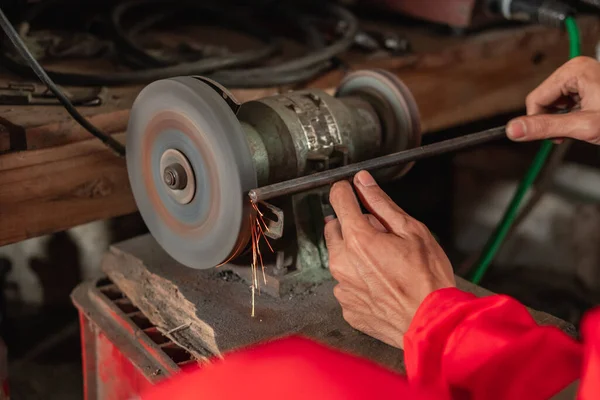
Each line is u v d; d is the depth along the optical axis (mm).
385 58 1464
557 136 1057
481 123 2074
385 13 1780
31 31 1493
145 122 916
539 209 2008
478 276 1530
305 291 987
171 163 896
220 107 802
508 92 1690
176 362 949
